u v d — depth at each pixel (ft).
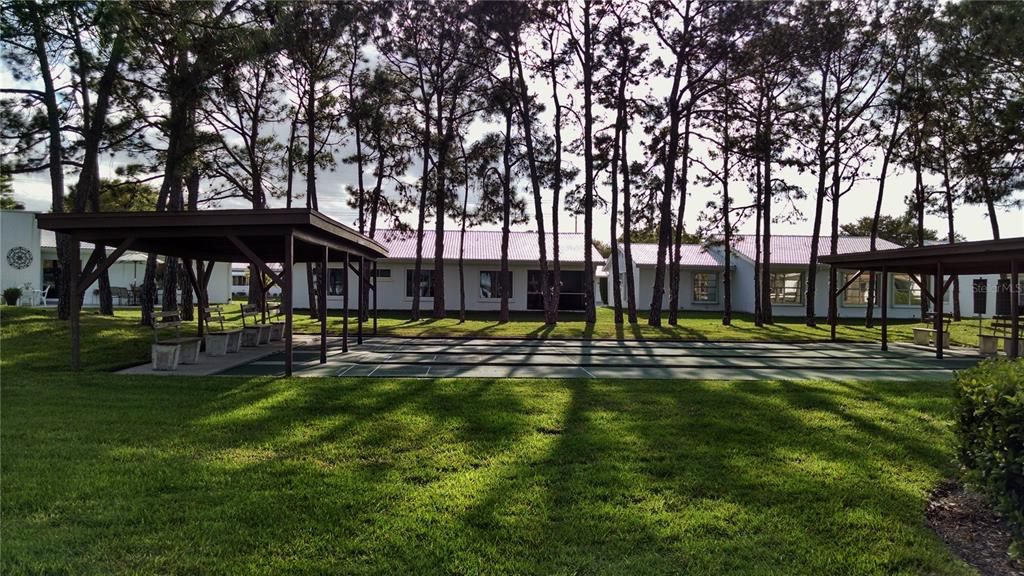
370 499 12.39
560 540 10.63
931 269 50.08
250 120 65.46
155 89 47.34
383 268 90.84
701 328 62.95
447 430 18.02
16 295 73.05
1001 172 55.77
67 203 61.26
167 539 10.48
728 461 15.17
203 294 43.16
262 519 11.37
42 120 47.88
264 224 28.40
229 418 19.27
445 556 9.98
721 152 68.64
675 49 61.67
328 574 9.38
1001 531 11.58
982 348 45.11
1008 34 46.29
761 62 61.21
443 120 70.33
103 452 15.43
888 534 11.07
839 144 67.97
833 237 69.51
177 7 39.60
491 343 47.85
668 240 68.59
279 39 48.03
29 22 34.94
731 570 9.63
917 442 17.15
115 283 99.91
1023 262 37.37
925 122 64.08
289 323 29.01
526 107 67.46
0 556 9.75
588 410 21.17
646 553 10.18
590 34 63.00
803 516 11.79
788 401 23.06
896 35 64.28
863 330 63.87
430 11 64.59
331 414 20.01
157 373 29.68
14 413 19.79
